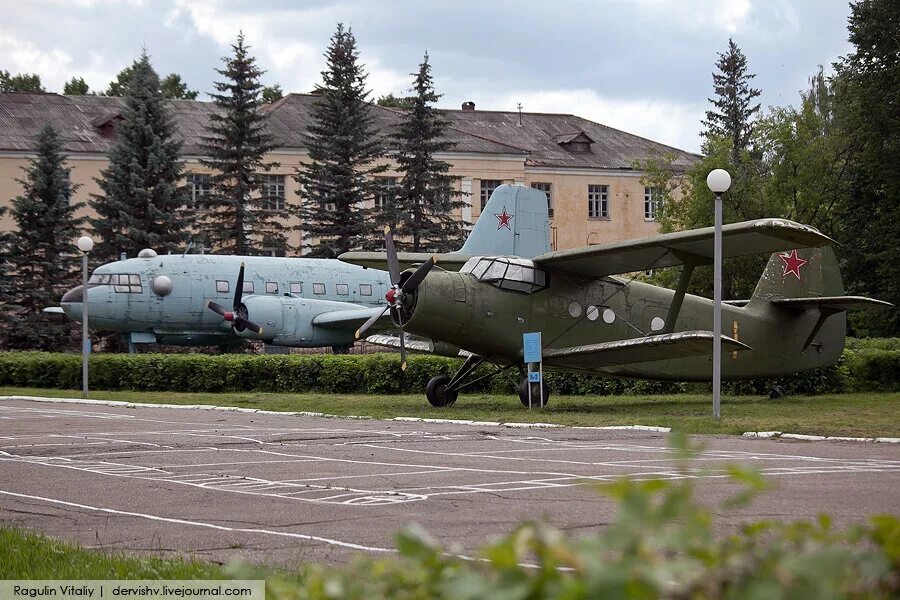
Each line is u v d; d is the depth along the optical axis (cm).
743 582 783
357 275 19050
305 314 17162
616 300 10850
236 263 17988
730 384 12462
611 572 748
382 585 919
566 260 10112
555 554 791
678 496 861
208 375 14238
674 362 11150
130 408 11119
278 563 3081
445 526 3656
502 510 3981
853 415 8988
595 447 6481
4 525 3928
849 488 4381
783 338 11619
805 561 793
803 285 11712
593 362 10369
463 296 9931
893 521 877
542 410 9975
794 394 12438
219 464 5825
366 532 3603
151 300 17125
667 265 10206
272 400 11919
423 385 13338
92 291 16912
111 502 4494
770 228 8606
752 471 888
